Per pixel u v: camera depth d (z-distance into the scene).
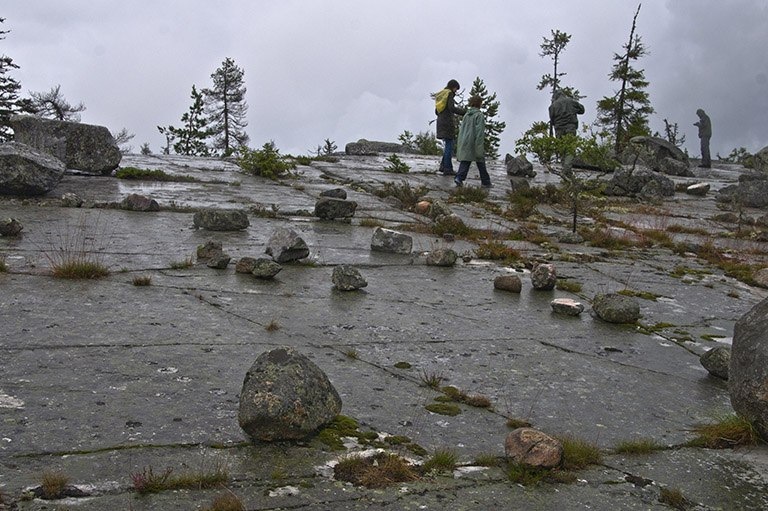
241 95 63.53
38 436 3.11
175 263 6.96
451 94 19.56
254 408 3.18
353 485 2.91
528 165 21.47
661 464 3.40
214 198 12.68
